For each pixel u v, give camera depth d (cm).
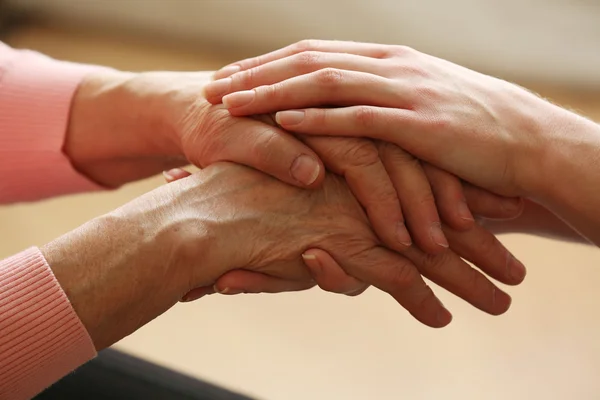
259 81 92
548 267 126
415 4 143
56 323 84
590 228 90
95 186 101
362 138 91
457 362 119
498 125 90
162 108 95
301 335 122
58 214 136
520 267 94
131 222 87
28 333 84
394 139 90
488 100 91
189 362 120
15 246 132
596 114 141
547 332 121
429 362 119
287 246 91
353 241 92
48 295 84
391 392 117
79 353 85
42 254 85
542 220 96
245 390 117
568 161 90
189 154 94
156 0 160
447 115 90
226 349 121
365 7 146
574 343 120
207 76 96
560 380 117
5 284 84
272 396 117
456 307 123
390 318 123
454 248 94
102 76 99
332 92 91
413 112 90
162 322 123
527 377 118
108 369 96
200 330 122
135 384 96
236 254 90
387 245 92
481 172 91
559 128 90
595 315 122
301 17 151
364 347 121
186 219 89
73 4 168
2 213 137
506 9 139
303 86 91
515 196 92
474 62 146
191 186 90
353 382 118
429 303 94
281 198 91
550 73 144
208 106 93
